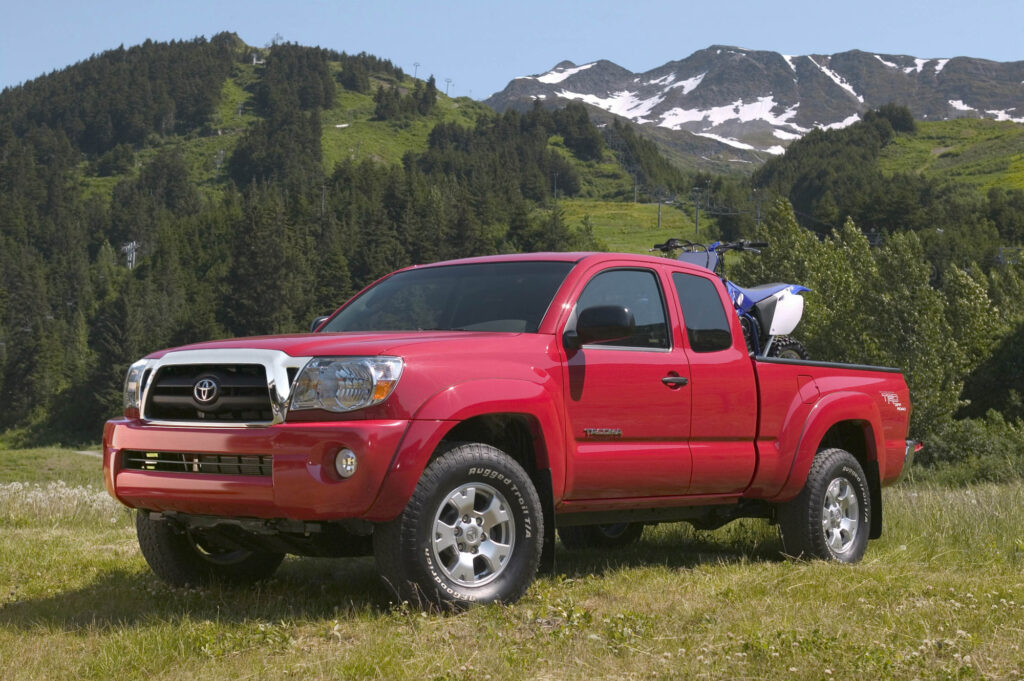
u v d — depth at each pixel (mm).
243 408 4805
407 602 4742
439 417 4703
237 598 5469
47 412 151500
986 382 67750
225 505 4750
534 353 5223
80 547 7824
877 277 62844
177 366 5039
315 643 4398
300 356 4734
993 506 8852
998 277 104625
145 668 4074
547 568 5363
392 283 6254
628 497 5719
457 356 4934
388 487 4570
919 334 59969
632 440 5648
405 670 3924
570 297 5527
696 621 4809
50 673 4051
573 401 5336
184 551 5758
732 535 7965
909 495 9867
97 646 4418
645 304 5934
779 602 5203
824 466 6777
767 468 6406
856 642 4348
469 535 4887
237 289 175250
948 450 45094
